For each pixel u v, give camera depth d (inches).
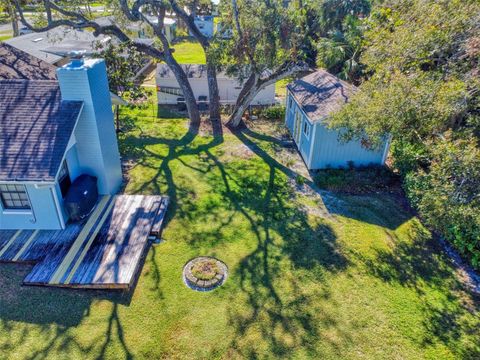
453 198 341.4
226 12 637.3
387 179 565.0
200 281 369.7
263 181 558.9
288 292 363.3
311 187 547.8
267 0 596.1
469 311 348.2
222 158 627.8
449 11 446.3
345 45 829.8
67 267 368.5
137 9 689.0
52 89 437.4
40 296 345.1
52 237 410.6
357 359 301.6
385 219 478.9
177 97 881.5
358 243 433.4
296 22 629.3
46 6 658.8
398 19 535.5
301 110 625.0
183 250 413.4
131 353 299.0
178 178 558.6
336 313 342.0
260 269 390.9
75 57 796.0
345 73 814.5
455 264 406.9
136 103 827.4
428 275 390.3
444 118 408.2
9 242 400.5
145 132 723.4
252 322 330.3
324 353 305.3
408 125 440.1
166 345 307.3
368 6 812.0
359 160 599.5
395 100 414.9
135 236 418.0
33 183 378.9
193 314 336.2
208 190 530.9
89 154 459.2
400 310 347.3
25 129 408.2
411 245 432.8
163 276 376.8
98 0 765.9
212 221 463.5
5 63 633.6
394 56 473.7
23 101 428.1
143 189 524.7
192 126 762.2
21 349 296.7
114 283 351.9
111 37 885.2
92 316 328.5
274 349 307.0
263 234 443.5
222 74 885.8
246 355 301.6
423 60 469.7
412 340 319.0
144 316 331.6
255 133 736.3
